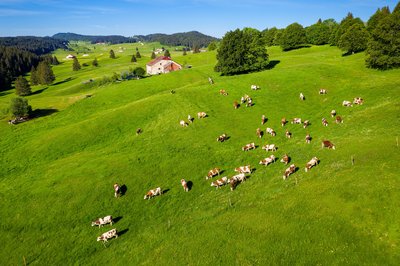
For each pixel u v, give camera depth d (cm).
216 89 7756
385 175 3138
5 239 3888
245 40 9725
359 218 2777
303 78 7850
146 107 7262
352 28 10375
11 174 5531
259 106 6719
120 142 6150
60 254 3584
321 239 2697
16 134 7494
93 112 8506
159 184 4578
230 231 3138
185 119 6488
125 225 3909
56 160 5856
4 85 18388
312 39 15638
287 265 2550
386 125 4534
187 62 17000
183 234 3394
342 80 7519
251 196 3772
